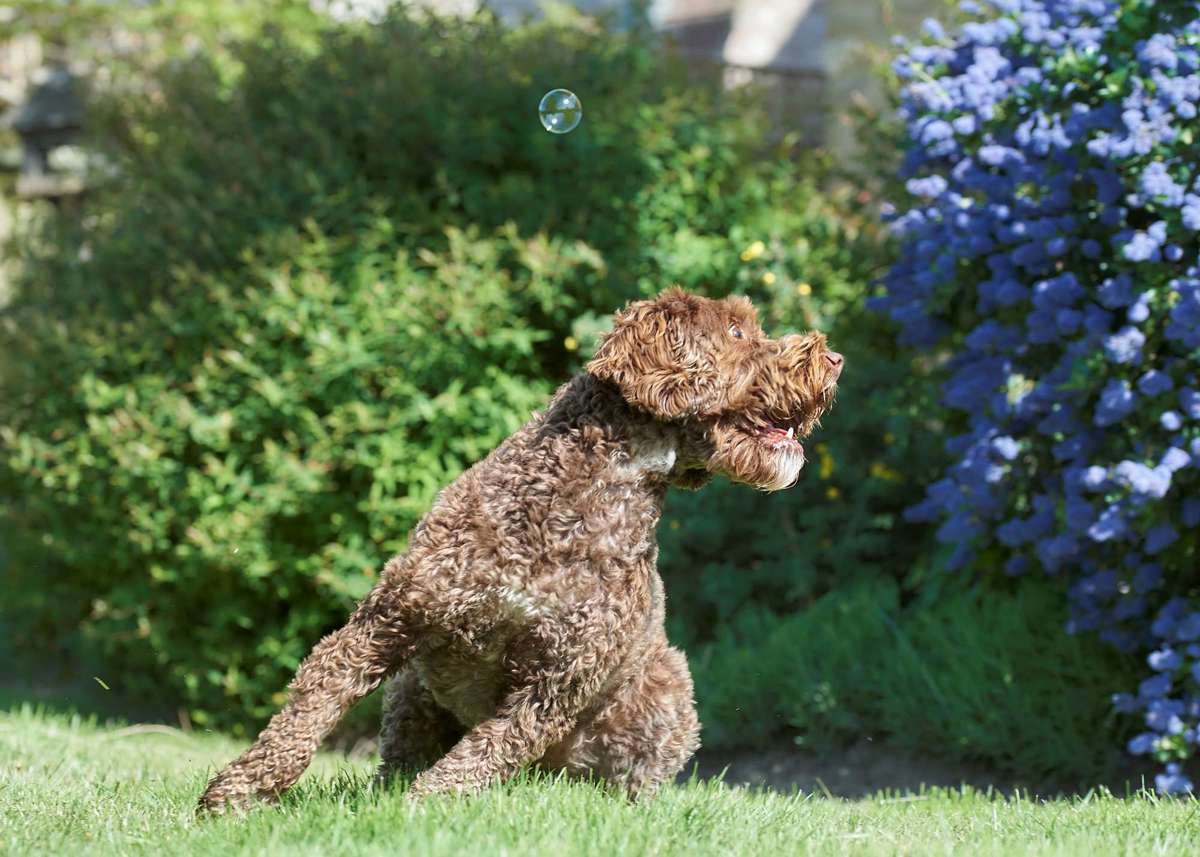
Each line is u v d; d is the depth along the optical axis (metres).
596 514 5.06
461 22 12.04
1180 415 7.35
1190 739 7.33
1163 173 7.15
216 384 10.21
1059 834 5.07
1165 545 7.45
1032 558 8.49
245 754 4.94
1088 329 7.45
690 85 11.91
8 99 21.25
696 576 10.36
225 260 10.52
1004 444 7.96
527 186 10.60
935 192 8.54
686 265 10.52
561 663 5.02
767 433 5.45
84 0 18.70
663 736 5.57
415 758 5.78
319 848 4.18
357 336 9.93
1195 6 7.46
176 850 4.30
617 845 4.31
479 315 10.02
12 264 12.14
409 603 4.96
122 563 10.77
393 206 10.67
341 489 10.41
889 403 10.43
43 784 5.89
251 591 10.80
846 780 8.78
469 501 5.04
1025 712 8.34
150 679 11.42
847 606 9.70
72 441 10.55
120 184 11.73
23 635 12.23
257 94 11.55
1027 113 8.28
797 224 11.28
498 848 4.16
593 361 5.13
